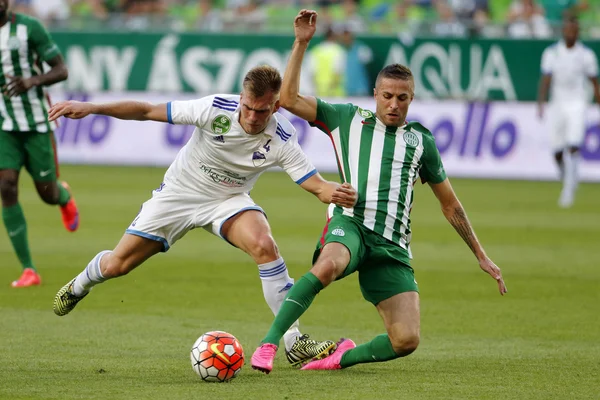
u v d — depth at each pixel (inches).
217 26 2982.3
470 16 3070.9
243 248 857.5
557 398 723.4
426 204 2234.3
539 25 2812.5
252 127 798.5
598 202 2261.3
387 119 817.5
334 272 764.0
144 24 3029.0
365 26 2928.2
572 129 2199.8
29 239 1643.7
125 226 1781.5
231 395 709.9
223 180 855.1
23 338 943.0
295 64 817.5
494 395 730.8
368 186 813.9
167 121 821.2
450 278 1354.6
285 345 844.0
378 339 803.4
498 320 1086.4
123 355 872.3
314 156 2731.3
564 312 1133.7
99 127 2933.1
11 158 1232.2
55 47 1257.4
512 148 2669.8
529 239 1710.1
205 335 773.3
